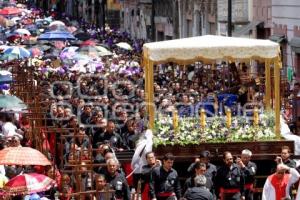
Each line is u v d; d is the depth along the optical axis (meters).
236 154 38.25
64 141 38.41
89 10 158.25
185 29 109.38
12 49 74.00
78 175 31.33
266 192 33.31
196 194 30.53
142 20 128.88
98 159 35.62
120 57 78.75
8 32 100.44
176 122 38.69
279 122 39.03
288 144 38.38
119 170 33.53
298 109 45.34
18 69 70.88
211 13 96.50
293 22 70.25
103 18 124.25
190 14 106.69
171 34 115.81
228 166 35.12
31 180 28.70
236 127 38.69
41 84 60.91
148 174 34.06
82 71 69.25
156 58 39.34
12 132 42.41
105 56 77.31
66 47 79.31
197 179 30.97
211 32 97.25
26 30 93.94
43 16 131.00
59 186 33.22
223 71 56.09
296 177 33.22
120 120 44.88
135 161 38.09
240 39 39.91
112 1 144.62
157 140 38.12
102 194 30.14
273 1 75.31
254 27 79.88
